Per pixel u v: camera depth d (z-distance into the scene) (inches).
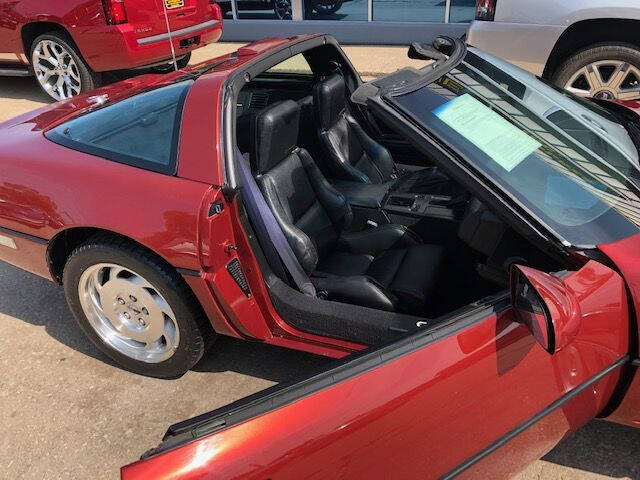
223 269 84.5
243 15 344.2
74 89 244.1
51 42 233.1
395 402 58.1
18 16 232.8
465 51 98.9
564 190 75.7
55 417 98.8
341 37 324.5
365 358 59.7
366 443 57.4
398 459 60.0
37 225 96.6
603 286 67.0
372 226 115.0
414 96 78.2
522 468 72.4
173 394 102.3
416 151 133.4
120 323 102.9
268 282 90.3
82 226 91.0
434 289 93.0
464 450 64.1
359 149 129.3
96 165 92.4
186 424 54.0
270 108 95.7
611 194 77.8
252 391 101.7
